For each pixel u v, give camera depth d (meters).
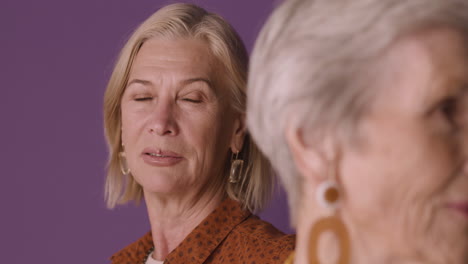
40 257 2.76
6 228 2.79
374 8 0.53
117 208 2.67
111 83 1.51
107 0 2.70
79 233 2.72
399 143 0.53
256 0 2.52
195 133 1.38
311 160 0.59
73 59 2.74
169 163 1.38
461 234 0.54
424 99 0.52
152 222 1.51
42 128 2.77
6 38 2.81
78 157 2.73
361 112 0.54
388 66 0.53
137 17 2.66
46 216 2.75
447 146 0.53
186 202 1.44
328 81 0.55
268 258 1.28
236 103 1.45
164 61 1.40
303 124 0.57
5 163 2.79
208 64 1.41
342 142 0.56
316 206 0.62
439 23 0.52
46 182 2.76
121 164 1.63
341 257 0.58
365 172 0.55
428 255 0.55
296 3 0.59
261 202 1.51
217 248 1.40
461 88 0.51
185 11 1.46
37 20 2.78
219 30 1.44
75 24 2.75
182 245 1.40
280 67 0.59
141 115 1.41
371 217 0.56
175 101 1.39
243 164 1.51
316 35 0.56
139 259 1.58
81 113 2.73
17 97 2.79
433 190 0.53
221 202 1.48
